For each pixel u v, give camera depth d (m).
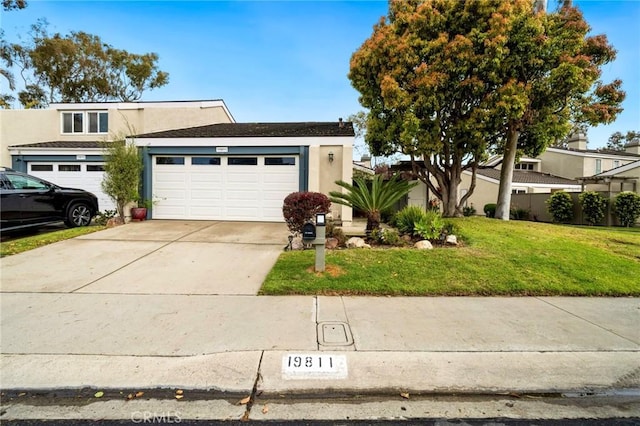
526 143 12.10
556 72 9.29
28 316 3.88
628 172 18.70
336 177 10.87
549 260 6.18
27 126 15.34
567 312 4.24
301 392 2.65
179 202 11.28
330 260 5.98
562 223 16.80
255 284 5.07
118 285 4.97
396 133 10.83
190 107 16.12
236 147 10.95
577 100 10.55
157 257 6.50
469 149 10.85
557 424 2.37
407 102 9.89
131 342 3.30
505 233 8.51
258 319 3.86
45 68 25.12
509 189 11.84
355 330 3.60
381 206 7.69
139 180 10.88
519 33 9.30
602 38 9.66
